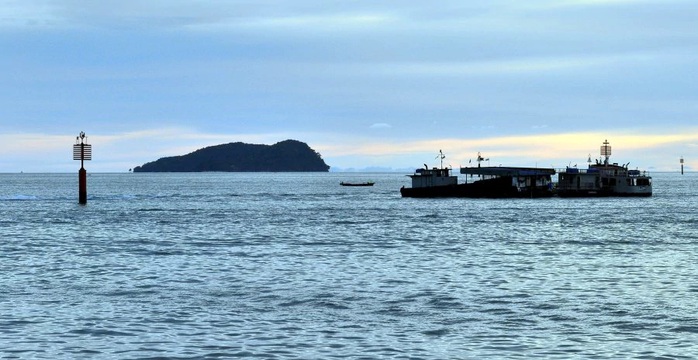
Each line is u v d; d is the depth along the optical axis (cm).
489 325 4700
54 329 4578
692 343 4288
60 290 5891
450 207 17812
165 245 9231
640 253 8338
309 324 4719
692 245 9212
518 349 4169
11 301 5412
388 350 4159
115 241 9731
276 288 5984
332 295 5669
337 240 9912
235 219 13962
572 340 4350
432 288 5981
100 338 4391
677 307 5222
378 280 6384
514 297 5594
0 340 4331
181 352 4122
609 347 4206
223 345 4253
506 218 14100
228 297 5591
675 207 18000
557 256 8062
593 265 7312
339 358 4016
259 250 8669
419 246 9138
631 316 4938
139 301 5428
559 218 14112
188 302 5394
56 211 16112
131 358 4019
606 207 17850
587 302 5403
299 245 9250
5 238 10044
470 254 8262
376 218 14188
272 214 15462
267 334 4481
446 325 4700
